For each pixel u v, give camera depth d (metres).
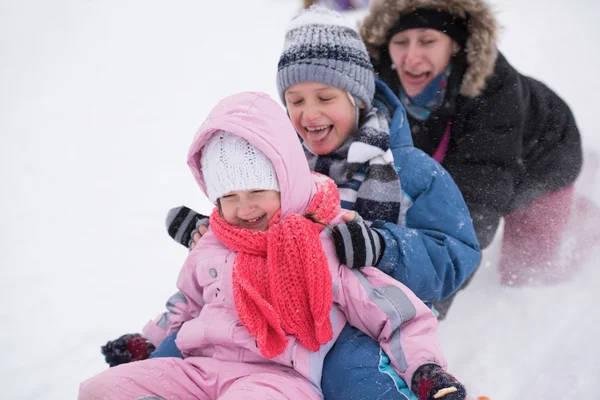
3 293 3.17
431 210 2.24
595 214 3.07
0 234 3.69
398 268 2.04
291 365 1.84
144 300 3.12
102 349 2.20
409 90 2.99
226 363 1.88
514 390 2.29
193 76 5.66
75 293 3.17
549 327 2.61
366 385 1.80
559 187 3.06
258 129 1.88
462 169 2.89
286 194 1.92
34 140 4.79
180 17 6.89
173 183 4.21
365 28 3.05
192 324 1.97
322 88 2.25
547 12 5.68
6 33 6.62
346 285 1.92
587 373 2.28
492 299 2.85
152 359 1.94
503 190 2.84
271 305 1.84
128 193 4.11
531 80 3.16
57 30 6.69
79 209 3.94
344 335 1.94
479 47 2.83
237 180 1.88
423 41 2.87
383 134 2.27
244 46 6.15
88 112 5.20
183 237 2.22
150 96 5.40
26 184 4.23
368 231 1.97
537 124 3.07
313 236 1.85
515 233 3.06
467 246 2.20
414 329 1.85
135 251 3.52
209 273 2.01
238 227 1.95
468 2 2.77
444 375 1.69
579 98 4.24
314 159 2.39
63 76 5.80
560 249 2.98
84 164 4.46
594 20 5.50
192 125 4.96
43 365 2.69
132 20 6.87
